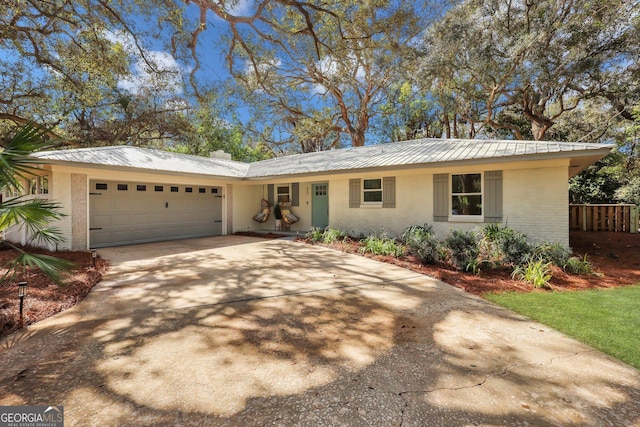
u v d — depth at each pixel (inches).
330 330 139.6
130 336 133.3
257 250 358.9
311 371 105.7
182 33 360.8
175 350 120.9
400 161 363.6
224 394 93.3
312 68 586.9
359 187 438.6
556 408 86.5
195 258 311.1
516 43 438.6
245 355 116.9
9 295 178.5
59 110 643.5
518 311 162.2
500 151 313.3
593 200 592.1
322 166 448.5
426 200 381.7
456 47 464.4
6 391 94.2
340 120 895.1
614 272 244.4
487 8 466.3
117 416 83.4
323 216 500.4
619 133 511.5
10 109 533.6
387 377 102.0
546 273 229.3
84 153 372.5
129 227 403.9
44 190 355.3
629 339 129.1
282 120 821.9
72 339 130.3
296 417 83.4
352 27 355.9
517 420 81.7
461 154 337.1
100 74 444.1
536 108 585.9
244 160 1072.8
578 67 425.1
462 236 260.8
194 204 479.2
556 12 427.2
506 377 101.9
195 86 445.4
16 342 127.6
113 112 743.1
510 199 326.6
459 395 92.4
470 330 139.1
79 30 389.4
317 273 248.1
